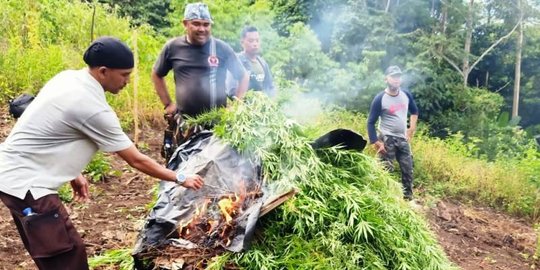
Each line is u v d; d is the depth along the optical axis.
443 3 22.31
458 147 10.89
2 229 4.55
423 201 7.63
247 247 3.05
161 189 3.51
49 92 2.81
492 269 5.58
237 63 4.66
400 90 6.69
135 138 7.40
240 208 3.25
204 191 3.36
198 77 4.48
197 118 4.28
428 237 3.60
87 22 11.27
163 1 20.14
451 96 20.77
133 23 17.28
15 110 3.38
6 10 10.05
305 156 3.49
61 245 2.84
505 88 26.11
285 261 3.05
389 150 6.65
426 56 20.72
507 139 16.39
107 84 2.87
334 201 3.35
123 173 6.30
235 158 3.45
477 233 6.81
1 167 2.79
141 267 3.28
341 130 3.61
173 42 4.56
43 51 9.07
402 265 3.19
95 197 5.47
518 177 8.79
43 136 2.77
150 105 8.57
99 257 3.82
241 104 3.64
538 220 8.20
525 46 25.12
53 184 2.84
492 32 25.52
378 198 3.48
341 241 3.21
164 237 3.28
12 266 3.98
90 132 2.81
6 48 9.02
